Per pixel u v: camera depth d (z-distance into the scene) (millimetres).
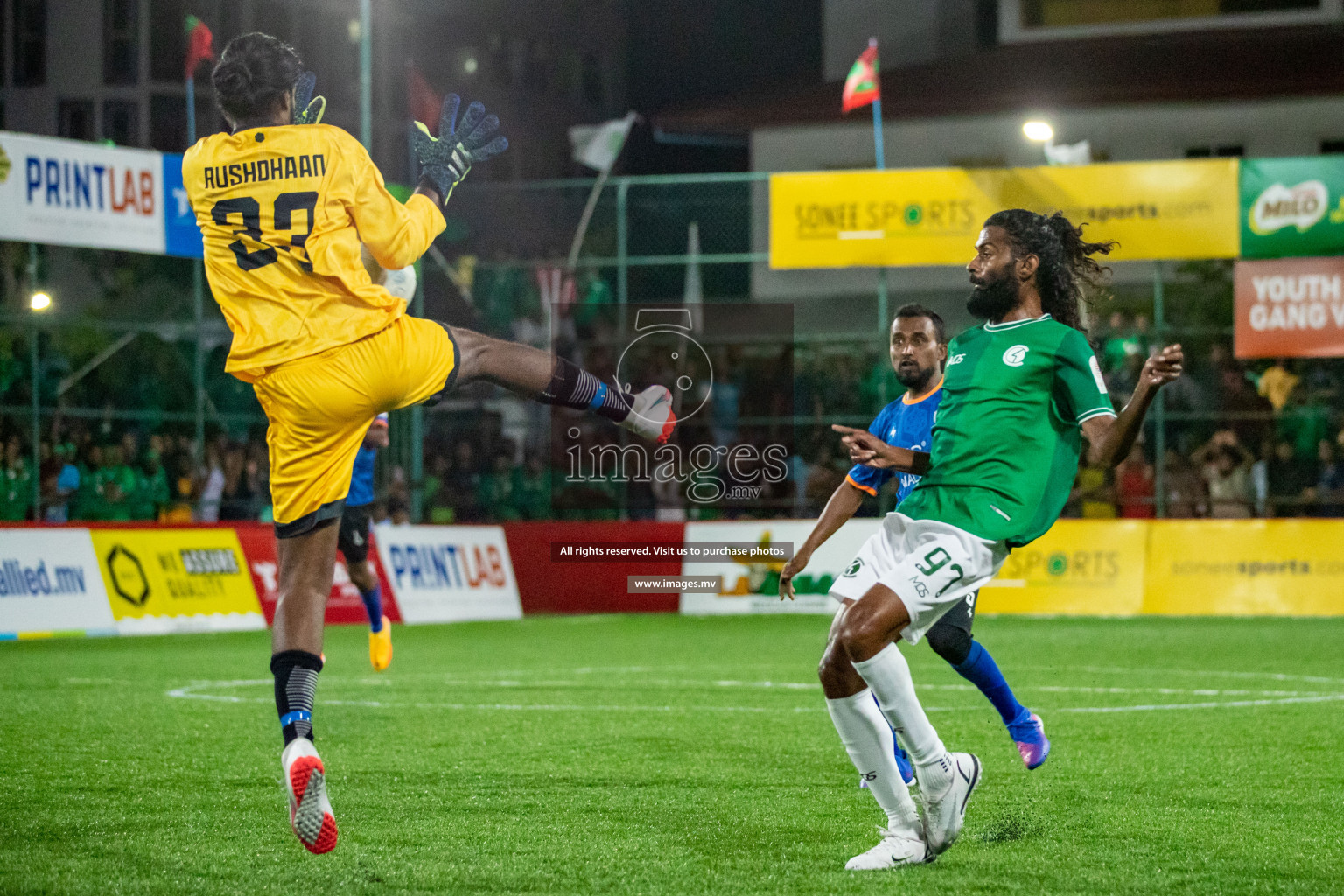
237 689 19047
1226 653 24516
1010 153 50469
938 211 32688
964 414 8727
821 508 35656
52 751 13336
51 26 56281
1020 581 34125
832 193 33062
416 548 34188
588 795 11039
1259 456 35625
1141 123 49406
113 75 56000
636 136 65062
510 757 13031
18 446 31359
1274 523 33750
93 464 32812
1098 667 22125
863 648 8258
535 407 37656
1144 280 37500
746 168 63250
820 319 45344
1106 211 32250
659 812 10352
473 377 9133
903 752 10922
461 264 37344
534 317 37656
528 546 36125
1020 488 8477
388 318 8617
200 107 56969
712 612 35594
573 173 69500
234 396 37875
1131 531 34125
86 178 28453
